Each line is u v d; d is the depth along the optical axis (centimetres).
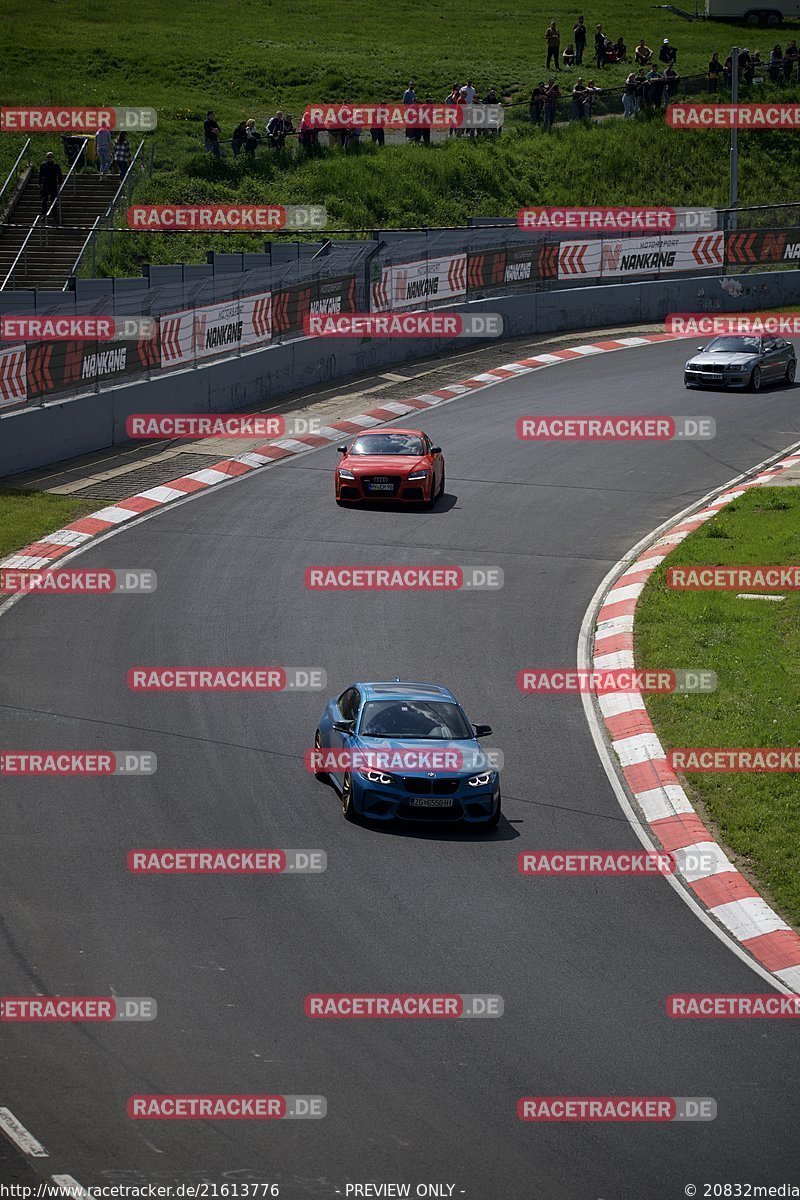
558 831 5969
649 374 15512
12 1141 3509
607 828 6034
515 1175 3503
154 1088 3819
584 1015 4406
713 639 8112
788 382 15438
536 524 10688
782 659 7788
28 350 11819
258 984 4472
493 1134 3684
